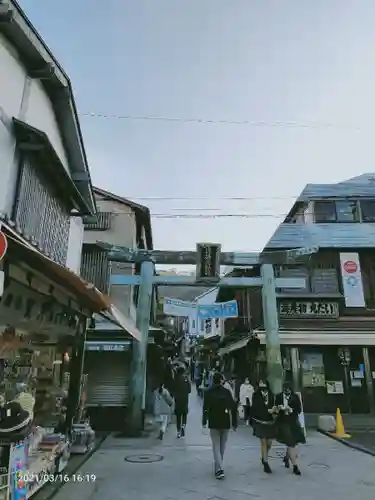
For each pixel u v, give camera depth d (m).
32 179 7.38
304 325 16.84
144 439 11.42
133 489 6.61
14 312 6.55
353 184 19.72
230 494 6.39
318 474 7.66
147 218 17.75
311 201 19.52
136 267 18.59
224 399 7.65
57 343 9.82
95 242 15.48
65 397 9.70
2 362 6.95
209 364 33.84
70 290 6.88
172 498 6.17
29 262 5.55
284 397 8.05
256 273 20.16
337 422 12.67
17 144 6.98
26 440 5.54
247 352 20.36
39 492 6.25
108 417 13.00
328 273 18.34
